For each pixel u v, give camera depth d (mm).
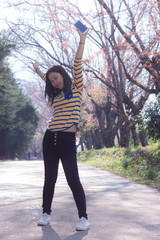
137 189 6906
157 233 3379
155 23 13062
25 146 45906
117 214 4293
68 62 20203
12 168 14547
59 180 8695
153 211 4508
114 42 15102
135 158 13539
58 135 3623
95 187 7242
